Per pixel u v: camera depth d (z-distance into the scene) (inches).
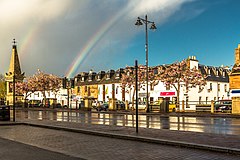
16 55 2596.0
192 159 323.0
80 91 3358.8
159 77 2448.3
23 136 527.8
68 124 720.3
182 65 2313.0
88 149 392.2
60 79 3442.4
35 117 1112.8
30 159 323.9
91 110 1893.5
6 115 819.4
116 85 2992.1
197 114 1264.8
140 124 794.8
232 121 913.5
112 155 349.4
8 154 353.4
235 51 1424.7
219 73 2819.9
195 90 2438.5
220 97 2704.2
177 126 729.6
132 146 415.8
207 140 430.9
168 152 366.3
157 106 1676.9
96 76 3304.6
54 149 390.0
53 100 2374.5
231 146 375.2
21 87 2664.9
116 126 665.0
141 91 2647.6
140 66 2571.4
